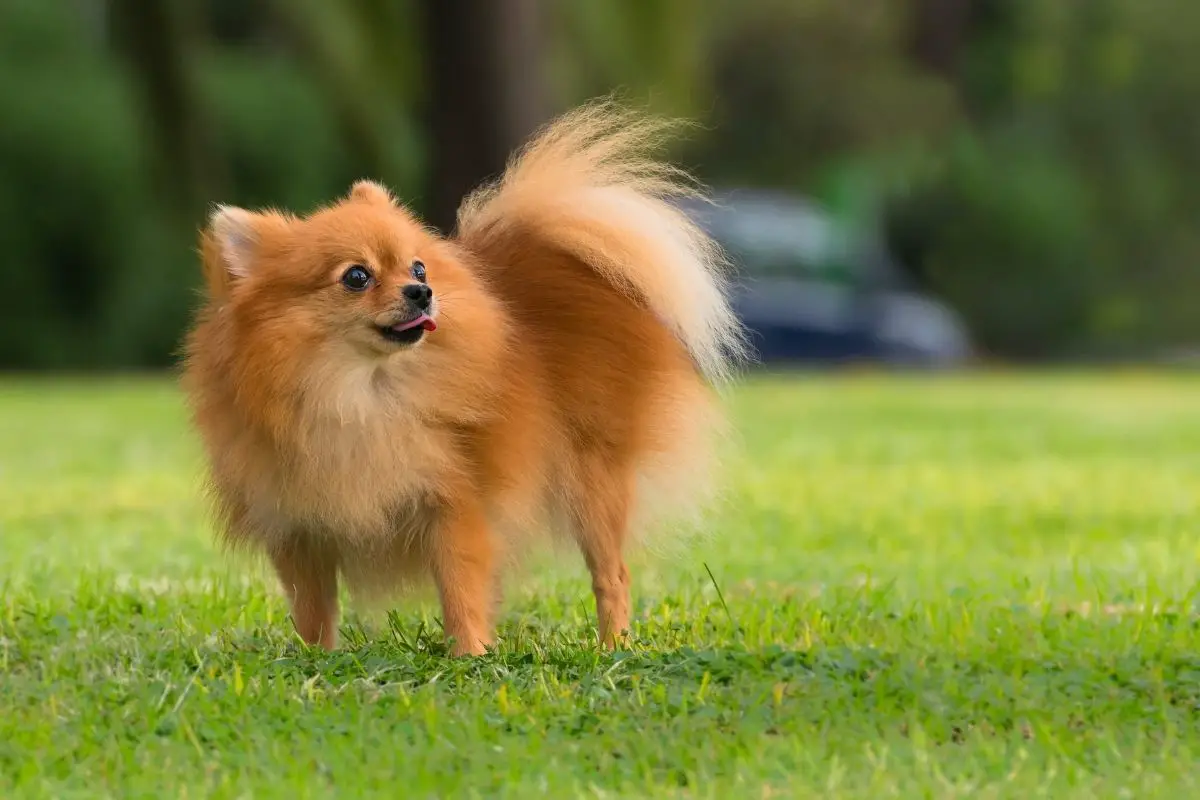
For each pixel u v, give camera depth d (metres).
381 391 8.53
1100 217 51.91
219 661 8.34
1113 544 13.12
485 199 10.18
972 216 50.41
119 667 8.23
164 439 20.80
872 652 8.27
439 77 27.05
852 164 52.81
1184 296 51.50
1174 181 52.66
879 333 44.69
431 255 8.79
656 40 27.22
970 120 53.78
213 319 8.72
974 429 22.83
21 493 15.93
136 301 38.81
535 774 6.57
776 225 45.94
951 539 13.42
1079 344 50.91
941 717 7.25
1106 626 9.14
